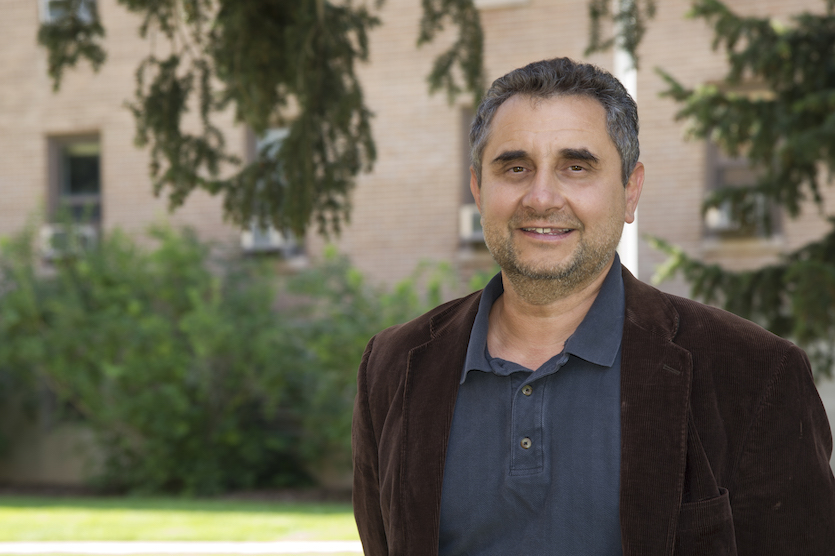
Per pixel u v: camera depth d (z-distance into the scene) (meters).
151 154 4.79
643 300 1.59
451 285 9.32
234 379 9.77
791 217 6.62
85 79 11.77
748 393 1.45
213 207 11.32
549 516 1.49
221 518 7.36
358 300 9.11
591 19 4.63
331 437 9.27
